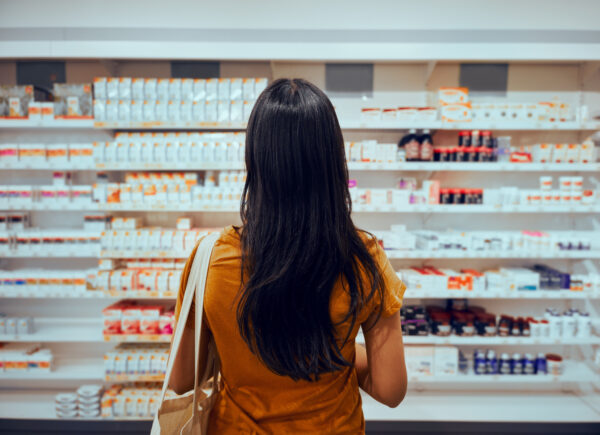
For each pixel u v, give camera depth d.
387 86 2.97
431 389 2.98
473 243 2.63
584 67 2.92
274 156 0.69
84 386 2.67
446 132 2.98
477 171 3.02
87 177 2.96
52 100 2.85
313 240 0.68
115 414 2.56
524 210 2.58
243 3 2.84
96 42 2.46
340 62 2.96
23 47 2.46
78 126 2.57
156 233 2.60
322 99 0.72
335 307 0.70
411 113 2.61
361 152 2.62
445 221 3.04
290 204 0.69
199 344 0.77
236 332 0.73
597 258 2.74
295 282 0.67
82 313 3.07
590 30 2.51
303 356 0.70
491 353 2.71
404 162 2.60
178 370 0.84
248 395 0.79
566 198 2.60
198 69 2.93
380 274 0.74
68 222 2.99
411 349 2.67
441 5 2.85
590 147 2.62
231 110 2.58
